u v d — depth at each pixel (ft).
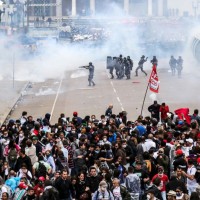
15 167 125.39
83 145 131.34
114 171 115.75
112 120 156.66
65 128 156.56
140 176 115.65
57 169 129.80
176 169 116.57
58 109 241.55
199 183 117.80
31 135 142.51
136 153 133.39
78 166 125.39
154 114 180.65
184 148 132.57
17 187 112.27
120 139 133.69
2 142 143.64
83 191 111.75
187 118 170.09
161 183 111.75
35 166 122.93
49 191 105.91
